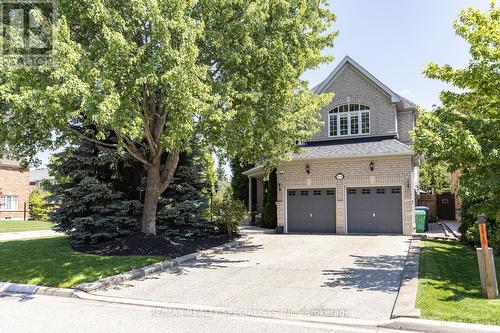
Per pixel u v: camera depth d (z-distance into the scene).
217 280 9.03
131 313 6.69
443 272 8.93
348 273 9.35
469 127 8.59
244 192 29.39
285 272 9.66
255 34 11.30
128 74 9.48
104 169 14.89
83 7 10.28
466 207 13.80
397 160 17.56
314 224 19.06
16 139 11.34
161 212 15.60
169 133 9.63
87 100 8.27
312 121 14.41
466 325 5.39
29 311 6.89
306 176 19.12
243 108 11.16
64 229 14.59
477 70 8.58
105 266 10.07
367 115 20.75
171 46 9.63
